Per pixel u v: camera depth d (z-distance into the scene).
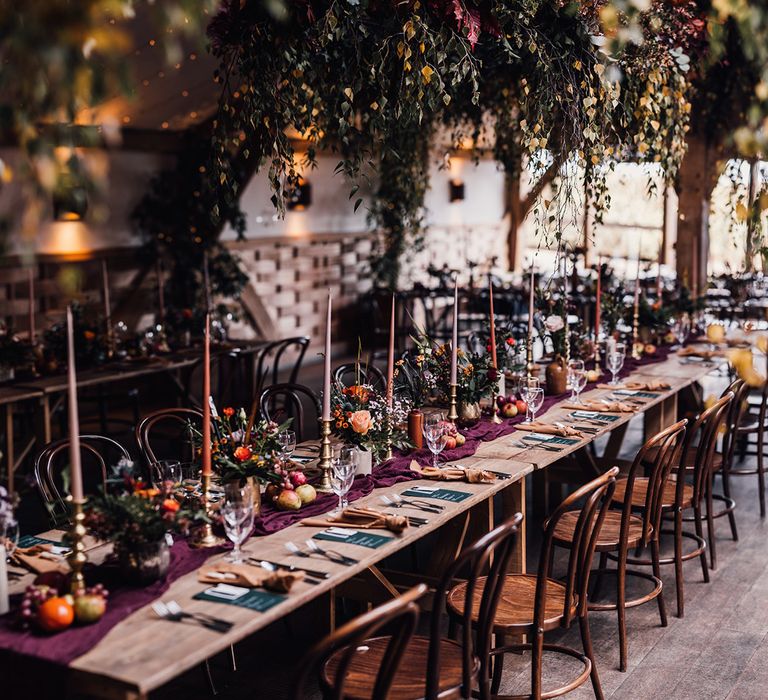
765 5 3.29
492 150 7.28
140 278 9.22
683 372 6.32
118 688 2.26
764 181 3.70
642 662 3.99
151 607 2.64
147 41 6.90
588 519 3.34
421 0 4.20
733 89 6.61
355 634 2.34
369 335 12.25
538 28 4.68
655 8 4.82
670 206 13.91
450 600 3.40
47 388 6.00
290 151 4.42
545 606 3.39
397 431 4.18
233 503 2.87
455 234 14.32
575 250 8.96
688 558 4.50
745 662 3.98
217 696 3.73
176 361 7.22
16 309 8.09
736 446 6.95
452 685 2.85
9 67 2.09
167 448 7.40
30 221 2.08
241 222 9.60
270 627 4.35
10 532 2.86
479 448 4.40
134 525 2.74
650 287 10.01
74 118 2.19
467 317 11.87
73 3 2.01
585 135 4.67
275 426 3.50
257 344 8.08
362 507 3.50
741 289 8.55
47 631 2.48
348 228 12.16
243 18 4.14
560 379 5.59
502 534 2.85
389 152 4.74
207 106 9.02
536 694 3.28
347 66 4.46
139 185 9.18
